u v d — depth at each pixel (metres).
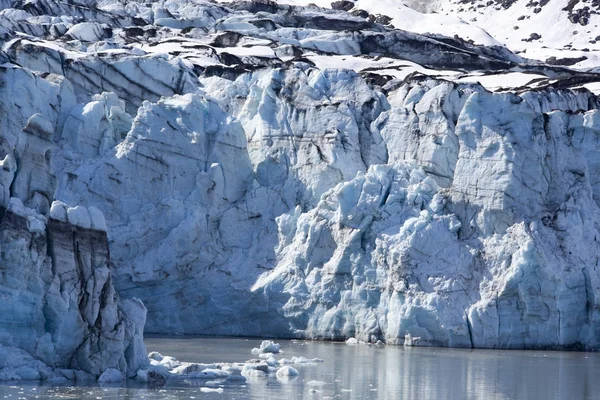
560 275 145.75
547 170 154.75
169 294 155.00
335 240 152.12
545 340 146.88
